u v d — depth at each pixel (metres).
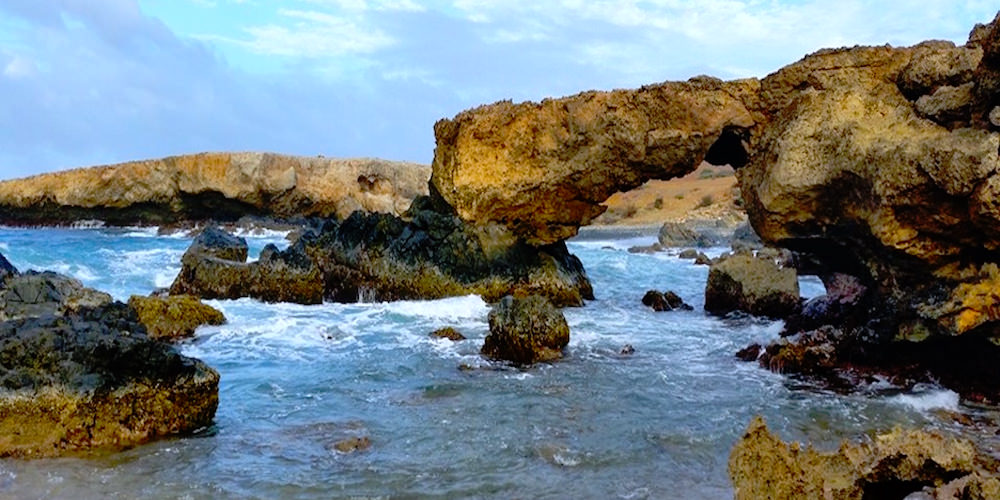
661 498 8.93
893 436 7.19
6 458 9.95
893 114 14.88
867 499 7.10
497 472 9.76
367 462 10.09
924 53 15.15
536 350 16.02
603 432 11.37
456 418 12.05
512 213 23.00
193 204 55.50
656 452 10.51
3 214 55.44
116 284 25.69
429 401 13.03
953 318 12.56
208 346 17.05
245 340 17.67
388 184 62.66
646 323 20.66
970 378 13.27
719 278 22.67
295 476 9.57
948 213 12.51
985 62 12.67
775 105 18.81
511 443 10.84
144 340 11.15
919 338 13.21
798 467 7.02
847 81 17.05
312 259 23.55
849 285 17.14
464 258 23.12
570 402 12.95
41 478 9.35
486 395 13.38
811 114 15.81
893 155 13.01
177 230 50.53
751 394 13.45
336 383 14.14
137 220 55.94
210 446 10.66
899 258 13.66
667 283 29.83
